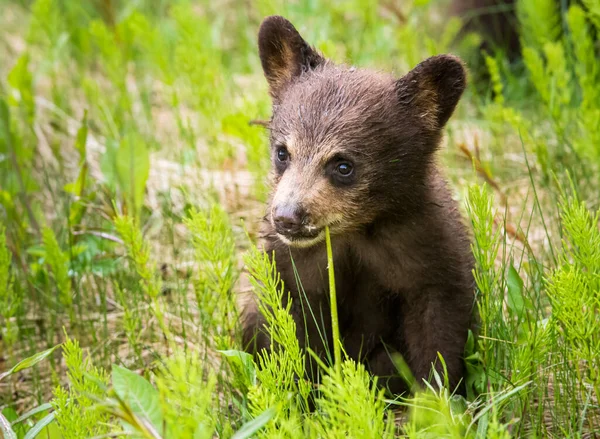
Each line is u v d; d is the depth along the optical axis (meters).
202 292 10.38
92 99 16.41
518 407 8.61
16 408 10.38
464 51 17.86
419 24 19.22
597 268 8.62
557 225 12.05
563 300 8.22
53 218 13.98
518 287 9.36
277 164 9.84
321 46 13.75
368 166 9.47
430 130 9.95
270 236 10.01
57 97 16.53
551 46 13.69
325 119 9.49
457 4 18.77
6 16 21.12
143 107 16.55
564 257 9.55
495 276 9.43
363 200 9.49
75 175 14.67
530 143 13.03
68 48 18.83
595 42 16.47
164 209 13.42
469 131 15.52
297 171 9.37
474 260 10.12
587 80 13.14
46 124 16.23
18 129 15.31
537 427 8.55
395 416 9.71
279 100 10.45
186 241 13.27
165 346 11.16
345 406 6.72
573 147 13.77
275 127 9.91
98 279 12.35
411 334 10.04
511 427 8.13
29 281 11.89
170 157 15.41
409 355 10.13
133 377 6.90
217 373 10.15
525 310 9.35
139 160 11.66
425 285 9.77
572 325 8.38
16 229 12.55
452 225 10.01
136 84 17.86
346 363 7.20
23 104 15.50
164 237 13.37
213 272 10.05
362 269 10.08
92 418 7.66
